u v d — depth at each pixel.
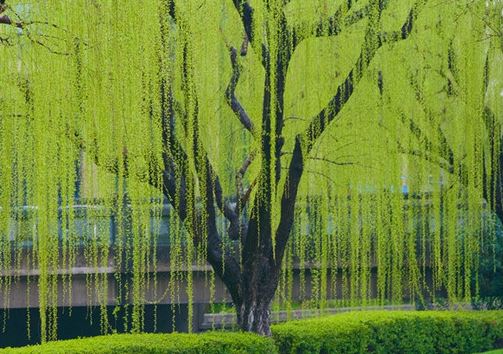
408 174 20.84
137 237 16.62
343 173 19.44
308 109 17.61
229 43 17.41
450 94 20.31
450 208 20.80
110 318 31.36
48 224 15.81
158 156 15.79
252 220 18.05
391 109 19.11
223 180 18.58
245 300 18.47
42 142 14.96
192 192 17.17
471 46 19.48
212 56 16.41
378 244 20.12
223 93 17.48
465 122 19.66
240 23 17.30
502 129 21.12
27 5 15.13
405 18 18.88
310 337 19.56
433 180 20.52
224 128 17.98
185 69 15.99
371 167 19.30
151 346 16.16
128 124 15.06
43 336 15.84
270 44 16.73
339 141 19.12
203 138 17.05
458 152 20.22
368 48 17.56
